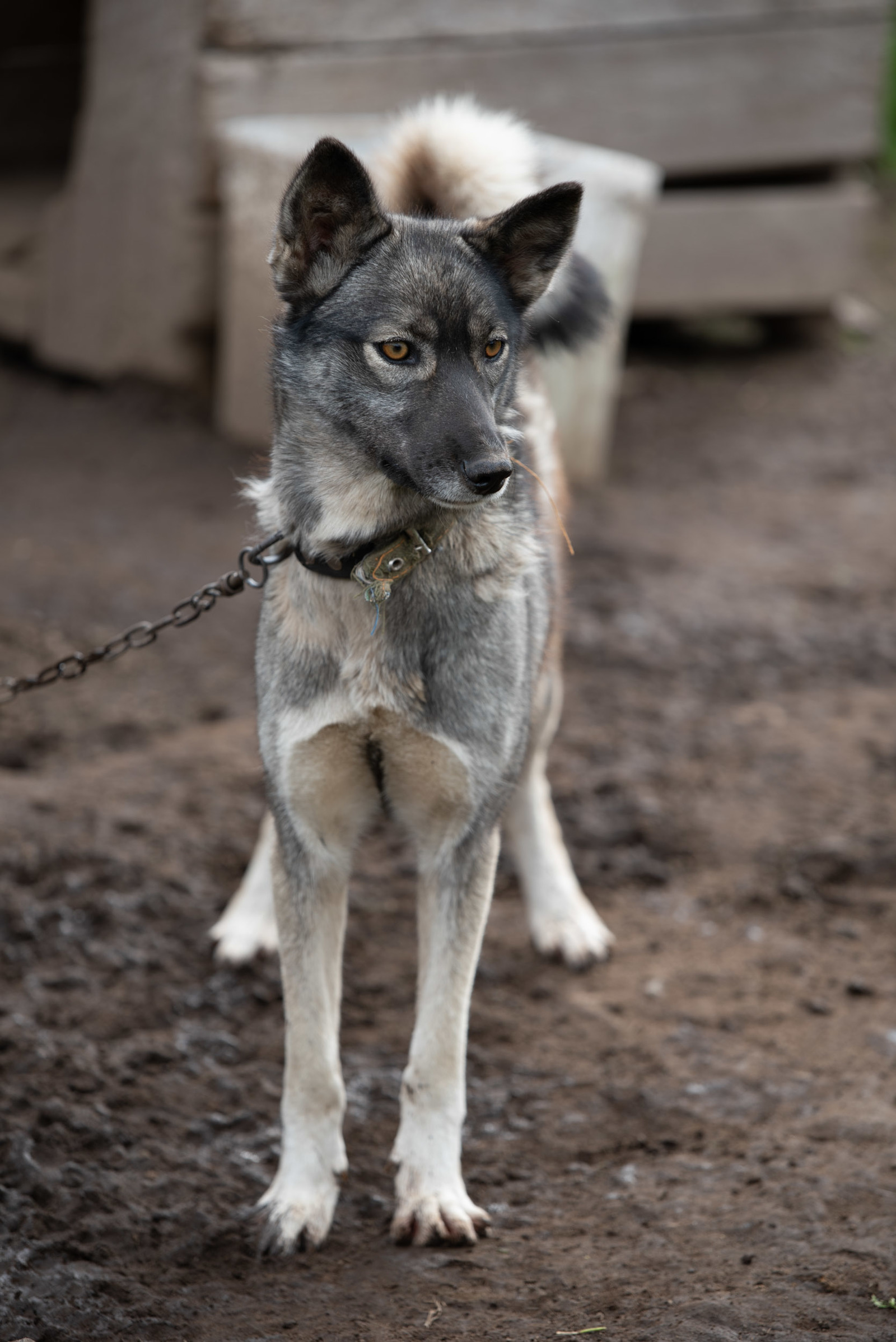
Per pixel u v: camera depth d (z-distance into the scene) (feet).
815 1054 20.13
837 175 52.31
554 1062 20.03
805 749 29.32
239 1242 15.94
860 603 36.55
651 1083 19.48
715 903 24.49
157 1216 16.19
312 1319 14.56
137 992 21.01
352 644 16.03
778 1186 16.71
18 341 48.19
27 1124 17.60
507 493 16.76
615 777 28.07
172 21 40.75
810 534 40.86
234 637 33.27
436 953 16.52
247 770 27.37
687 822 26.73
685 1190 16.99
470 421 15.05
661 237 50.34
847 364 55.01
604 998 21.72
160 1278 15.31
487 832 16.71
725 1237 15.69
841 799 27.35
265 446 42.34
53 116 51.21
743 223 51.03
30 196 49.14
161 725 29.14
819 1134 17.97
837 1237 15.31
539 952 22.80
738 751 29.43
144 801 26.00
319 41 41.91
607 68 46.34
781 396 51.72
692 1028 20.88
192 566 35.88
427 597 16.05
